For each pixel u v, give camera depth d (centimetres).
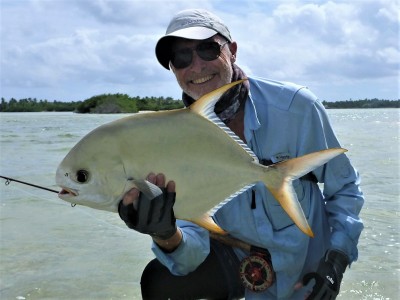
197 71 121
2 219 240
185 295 140
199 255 131
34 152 527
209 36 119
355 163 407
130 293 156
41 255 189
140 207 94
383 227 213
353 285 154
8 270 173
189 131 96
